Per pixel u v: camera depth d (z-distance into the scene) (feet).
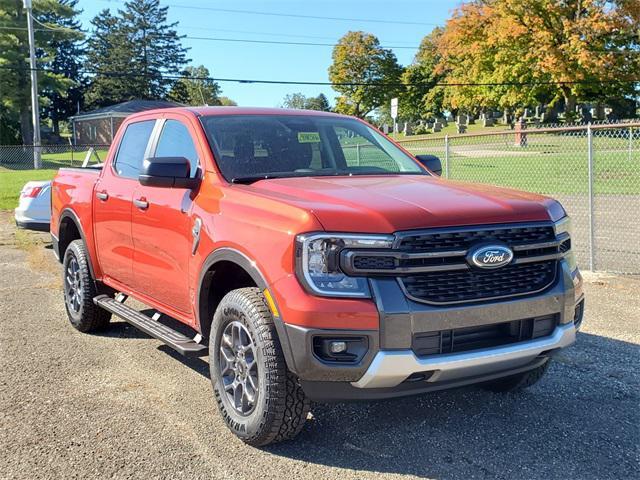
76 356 17.76
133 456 11.95
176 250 14.46
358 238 10.66
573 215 44.14
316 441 12.59
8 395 14.88
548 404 14.37
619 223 40.47
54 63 268.21
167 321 20.07
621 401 14.44
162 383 15.70
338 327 10.51
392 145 17.48
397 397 11.02
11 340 19.26
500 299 11.39
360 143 16.66
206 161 14.26
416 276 10.80
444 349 10.98
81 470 11.43
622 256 30.48
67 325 21.03
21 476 11.22
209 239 12.98
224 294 14.06
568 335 12.29
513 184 61.57
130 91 272.72
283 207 11.57
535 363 12.26
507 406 14.32
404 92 288.71
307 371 10.71
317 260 10.77
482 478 11.16
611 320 20.40
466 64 171.53
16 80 160.25
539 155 80.53
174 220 14.47
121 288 17.89
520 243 11.63
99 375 16.25
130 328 20.63
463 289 11.12
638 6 128.88
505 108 172.45
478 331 11.40
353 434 12.92
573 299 12.42
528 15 141.18
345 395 10.85
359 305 10.52
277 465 11.62
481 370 11.30
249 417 12.10
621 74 140.26
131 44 272.10
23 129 168.55
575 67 138.31
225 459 11.85
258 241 11.67
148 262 15.84
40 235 41.45
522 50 147.33
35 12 162.91
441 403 14.53
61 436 12.77
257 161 14.61
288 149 15.33
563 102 179.11
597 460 11.78
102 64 272.31
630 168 65.62
